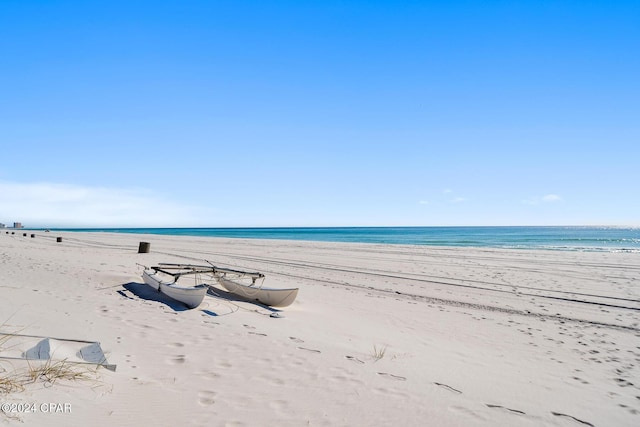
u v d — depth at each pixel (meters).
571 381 5.59
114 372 4.46
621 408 4.72
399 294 12.80
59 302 8.19
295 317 8.63
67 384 3.81
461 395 4.73
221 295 10.77
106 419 3.34
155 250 30.59
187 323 7.34
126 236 64.31
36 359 4.30
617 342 8.04
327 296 11.72
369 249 34.62
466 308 10.94
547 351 7.14
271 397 4.27
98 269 14.04
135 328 6.64
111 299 9.10
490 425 4.00
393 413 4.08
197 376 4.71
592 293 13.70
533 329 8.85
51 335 5.61
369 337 7.28
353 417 3.93
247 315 8.52
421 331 8.09
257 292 9.97
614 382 5.67
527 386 5.25
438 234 94.00
